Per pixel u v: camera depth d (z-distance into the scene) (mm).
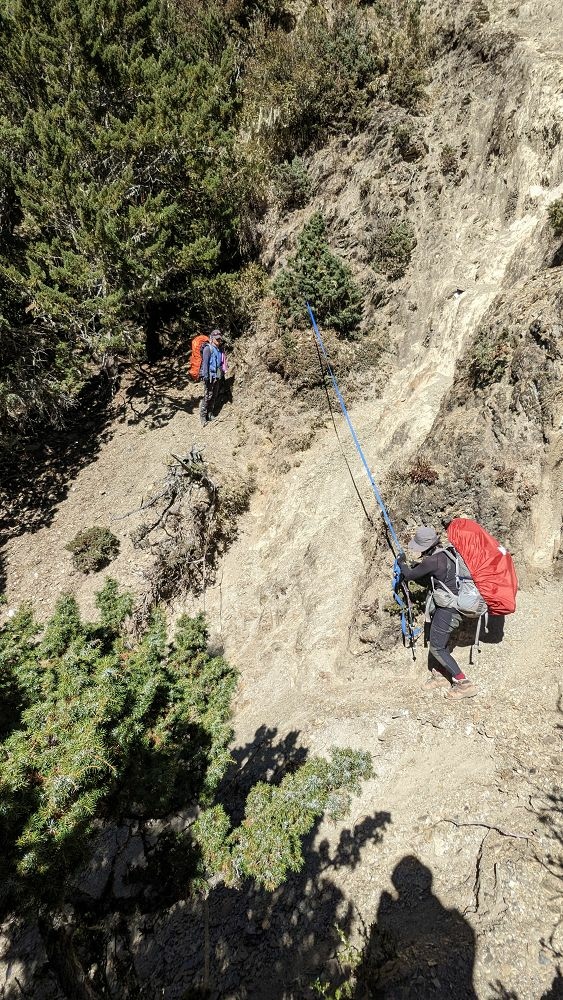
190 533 9078
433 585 4863
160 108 10766
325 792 4828
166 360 14062
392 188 10258
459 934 3453
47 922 4180
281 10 14336
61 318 10906
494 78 9234
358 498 8102
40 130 10344
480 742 4621
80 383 11836
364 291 10453
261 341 11156
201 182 11117
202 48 13852
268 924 4090
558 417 5324
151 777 4191
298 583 7844
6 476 11922
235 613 8352
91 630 5355
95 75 10844
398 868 4062
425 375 8820
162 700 5094
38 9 11117
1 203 10984
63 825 3359
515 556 5570
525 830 3848
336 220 11102
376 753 5016
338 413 10062
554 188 7828
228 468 10297
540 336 5543
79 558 9461
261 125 12375
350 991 3289
